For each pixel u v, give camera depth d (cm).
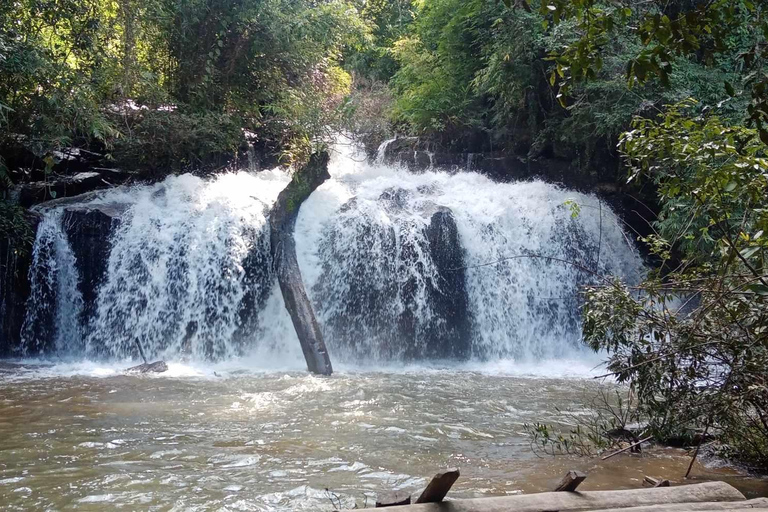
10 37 1208
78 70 1391
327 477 585
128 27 1435
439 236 1359
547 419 817
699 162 593
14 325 1266
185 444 676
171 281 1269
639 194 1584
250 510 505
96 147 1566
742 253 561
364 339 1309
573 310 1426
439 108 1877
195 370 1126
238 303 1272
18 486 548
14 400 866
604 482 580
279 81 1662
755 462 636
